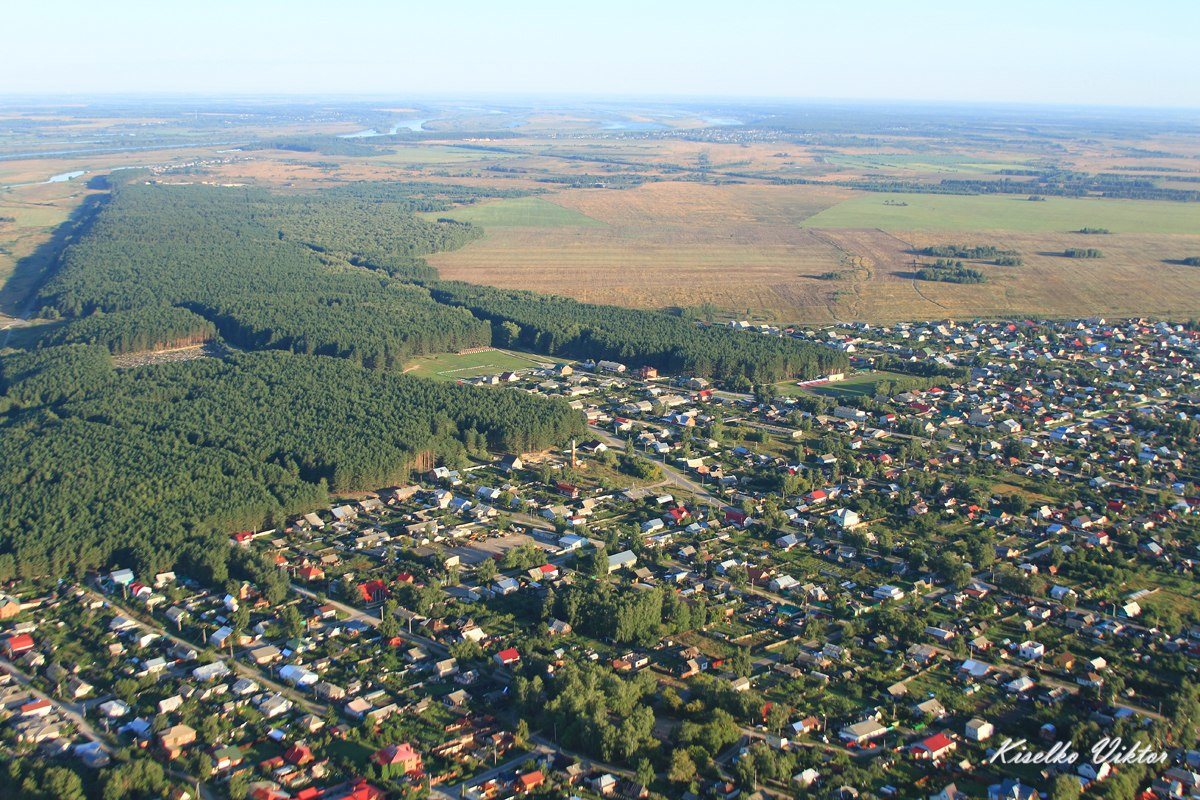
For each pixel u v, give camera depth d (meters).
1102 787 193.50
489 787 191.62
